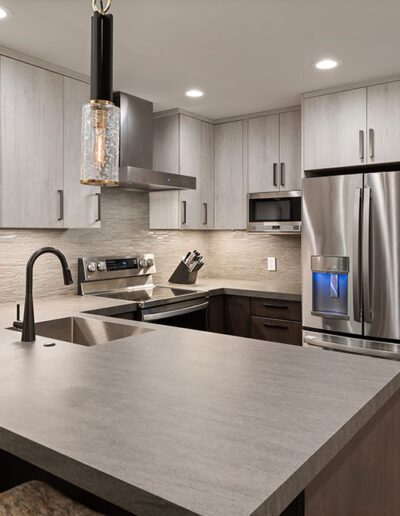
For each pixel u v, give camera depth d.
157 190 3.93
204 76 3.12
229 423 1.04
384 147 3.12
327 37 2.51
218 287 3.82
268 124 3.92
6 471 1.45
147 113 3.62
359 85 3.22
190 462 0.87
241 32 2.44
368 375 1.41
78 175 3.07
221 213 4.21
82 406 1.15
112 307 2.85
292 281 4.20
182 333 2.02
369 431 1.35
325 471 1.08
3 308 2.76
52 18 2.29
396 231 2.86
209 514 0.71
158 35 2.47
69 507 1.08
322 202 3.18
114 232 3.76
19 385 1.31
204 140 4.13
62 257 1.90
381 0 2.11
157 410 1.12
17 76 2.70
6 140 2.65
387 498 1.50
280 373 1.43
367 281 2.96
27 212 2.76
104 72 1.33
